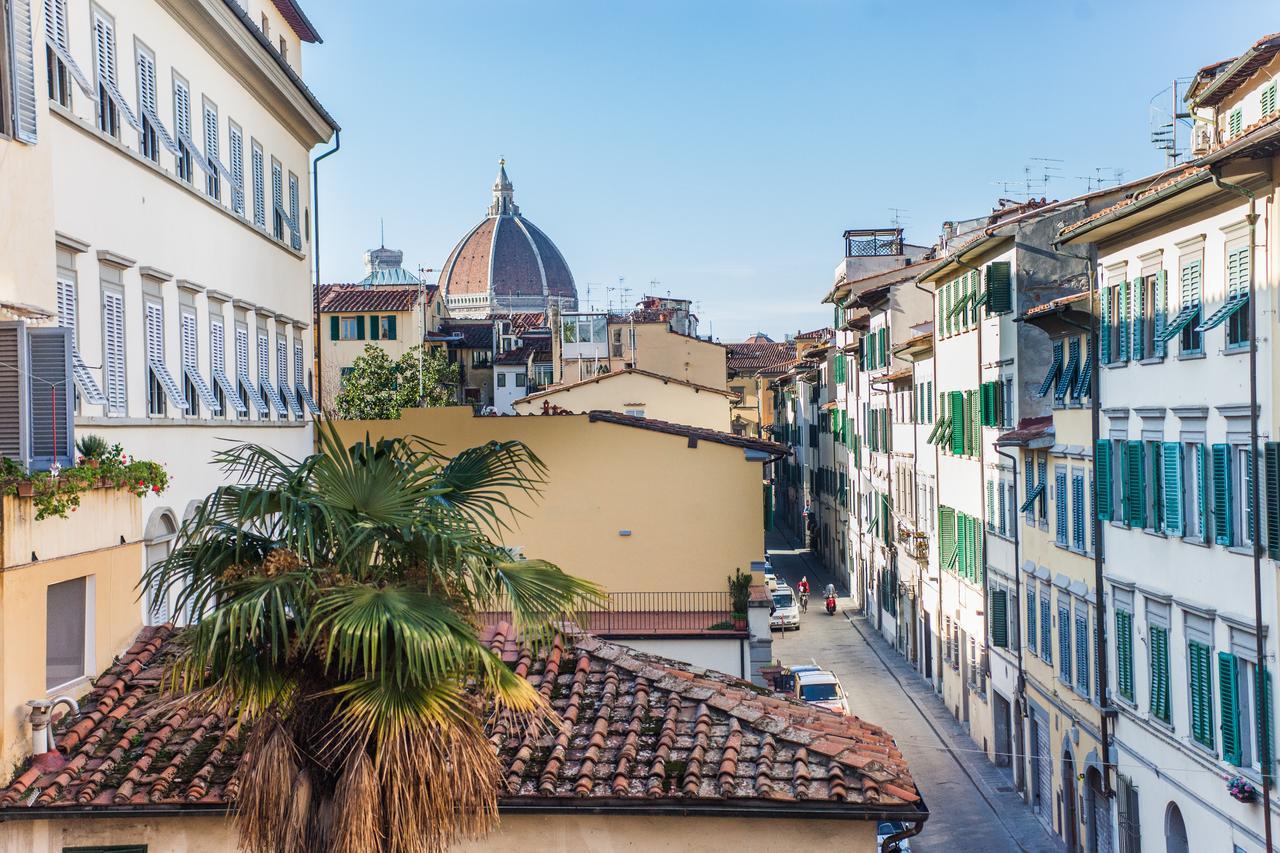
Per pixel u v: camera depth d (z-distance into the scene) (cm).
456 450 3516
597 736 1418
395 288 9456
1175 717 2547
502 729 1427
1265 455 2069
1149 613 2672
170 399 2411
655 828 1332
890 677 5291
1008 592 3866
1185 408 2438
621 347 8900
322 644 1039
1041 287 3766
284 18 3916
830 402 8438
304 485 1081
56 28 2011
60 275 1991
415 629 997
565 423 3488
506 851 1336
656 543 3444
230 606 1002
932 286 5409
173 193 2534
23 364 1513
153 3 2470
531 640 1195
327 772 1054
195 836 1328
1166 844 2592
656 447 3456
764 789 1323
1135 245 2723
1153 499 2659
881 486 6316
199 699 1088
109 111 2239
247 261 3083
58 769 1363
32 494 1373
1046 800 3462
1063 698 3275
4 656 1327
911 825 1375
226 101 2958
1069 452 3173
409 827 1023
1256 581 2125
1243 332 2220
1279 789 2069
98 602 1526
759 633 3269
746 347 13975
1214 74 3109
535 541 3447
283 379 3450
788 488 11144
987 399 4056
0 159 1595
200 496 2606
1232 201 2234
